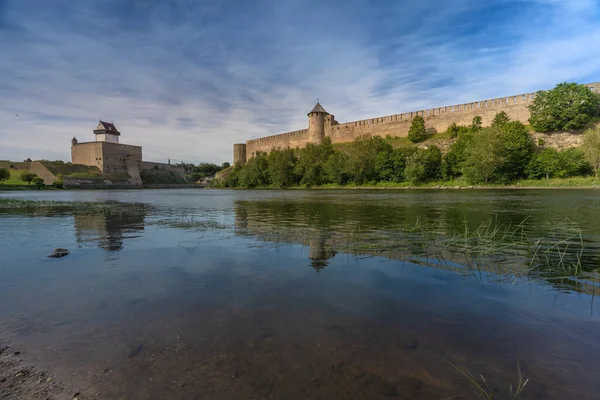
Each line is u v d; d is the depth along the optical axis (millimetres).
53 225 10586
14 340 2879
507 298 3811
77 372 2400
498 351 2633
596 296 3865
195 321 3217
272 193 41938
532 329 3016
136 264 5414
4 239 7934
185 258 5820
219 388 2201
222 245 6961
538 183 43156
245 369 2422
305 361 2527
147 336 2918
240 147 109438
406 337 2877
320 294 3961
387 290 4098
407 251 6246
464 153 49969
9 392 2168
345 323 3164
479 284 4320
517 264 5281
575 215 11789
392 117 75750
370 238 7605
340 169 61812
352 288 4176
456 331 2986
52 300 3801
